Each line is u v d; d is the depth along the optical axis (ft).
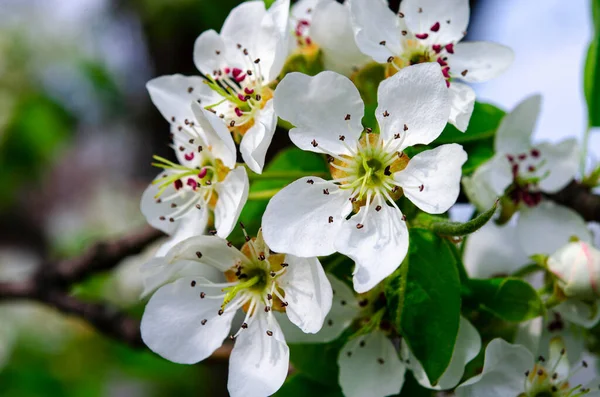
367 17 0.63
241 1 1.21
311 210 0.59
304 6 0.71
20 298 0.84
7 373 1.07
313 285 0.58
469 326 0.60
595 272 0.62
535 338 0.63
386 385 0.61
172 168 0.64
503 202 0.68
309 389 0.63
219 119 0.59
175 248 0.59
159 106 0.65
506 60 0.65
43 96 1.42
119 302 1.02
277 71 0.63
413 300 0.58
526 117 0.65
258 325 0.61
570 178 0.69
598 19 0.71
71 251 1.36
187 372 1.13
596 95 0.70
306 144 0.60
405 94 0.59
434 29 0.64
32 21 1.46
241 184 0.60
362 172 0.60
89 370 1.09
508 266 0.70
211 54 0.66
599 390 0.64
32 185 1.54
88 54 1.45
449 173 0.58
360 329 0.62
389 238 0.58
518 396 0.62
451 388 0.61
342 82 0.59
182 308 0.62
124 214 1.41
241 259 0.61
